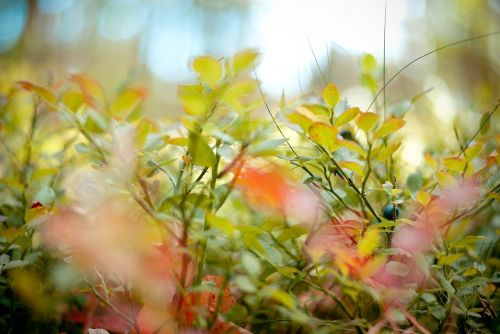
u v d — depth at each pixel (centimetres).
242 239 42
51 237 45
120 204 45
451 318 46
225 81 42
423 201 43
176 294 43
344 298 48
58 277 42
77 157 54
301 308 43
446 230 46
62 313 48
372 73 49
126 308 46
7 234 44
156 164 43
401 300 42
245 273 47
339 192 46
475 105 63
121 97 41
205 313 40
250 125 43
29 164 55
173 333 42
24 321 48
